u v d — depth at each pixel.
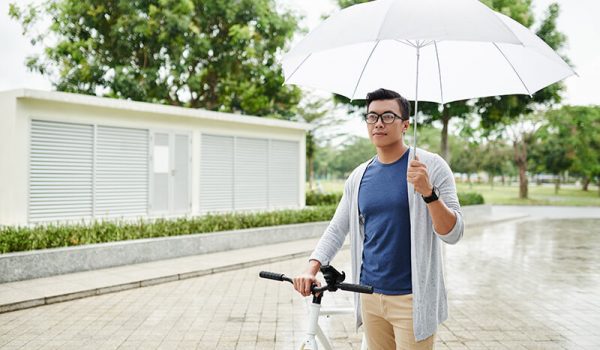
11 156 10.45
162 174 13.32
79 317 5.71
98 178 11.93
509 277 8.37
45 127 10.95
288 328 5.37
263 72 21.91
